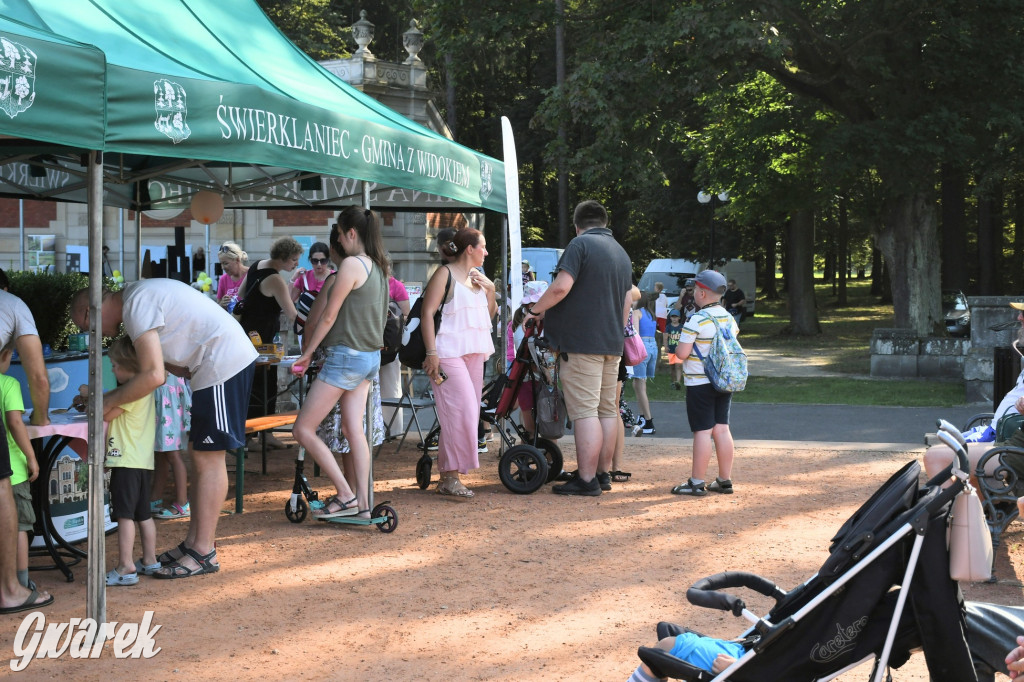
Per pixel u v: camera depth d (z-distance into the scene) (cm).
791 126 2428
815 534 701
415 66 2097
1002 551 654
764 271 6206
